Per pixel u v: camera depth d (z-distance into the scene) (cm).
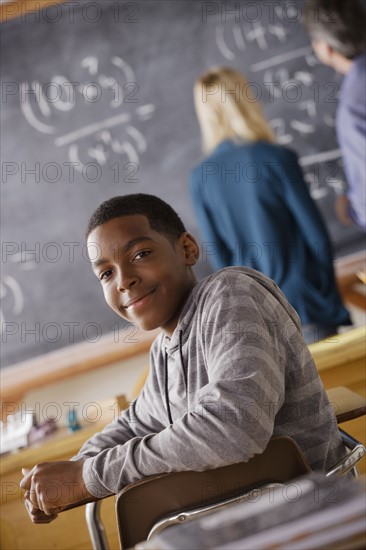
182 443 108
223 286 122
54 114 323
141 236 130
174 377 130
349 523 70
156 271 130
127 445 116
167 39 323
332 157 316
